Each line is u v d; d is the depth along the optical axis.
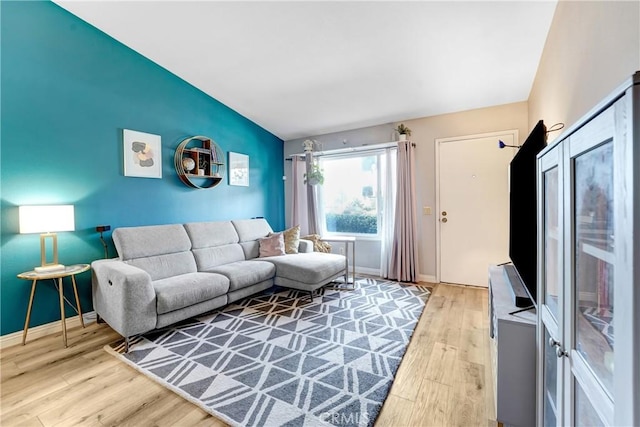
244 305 3.14
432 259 4.03
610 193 0.62
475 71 2.95
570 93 1.69
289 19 2.49
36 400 1.67
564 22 1.82
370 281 4.08
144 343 2.31
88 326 2.68
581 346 0.78
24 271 2.44
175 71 3.45
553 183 1.05
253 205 4.65
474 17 2.25
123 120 3.06
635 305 0.50
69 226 2.40
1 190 2.33
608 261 0.64
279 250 3.87
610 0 1.13
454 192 3.86
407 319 2.74
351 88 3.48
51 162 2.58
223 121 4.12
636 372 0.50
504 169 3.59
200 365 2.00
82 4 2.55
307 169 4.69
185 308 2.57
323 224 4.86
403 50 2.73
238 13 2.47
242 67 3.26
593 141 0.66
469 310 2.96
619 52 1.05
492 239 3.67
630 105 0.50
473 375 1.86
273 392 1.71
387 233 4.22
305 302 3.23
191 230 3.38
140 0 2.44
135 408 1.59
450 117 3.87
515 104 3.52
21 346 2.31
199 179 3.83
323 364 2.00
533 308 1.50
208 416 1.53
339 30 2.56
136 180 3.17
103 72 2.90
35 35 2.48
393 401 1.63
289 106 4.08
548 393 1.13
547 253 1.14
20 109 2.41
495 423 1.47
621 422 0.53
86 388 1.77
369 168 4.54
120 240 2.78
